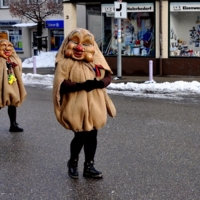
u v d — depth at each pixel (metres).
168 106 9.58
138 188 4.50
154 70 16.06
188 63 15.66
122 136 6.74
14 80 6.81
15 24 29.05
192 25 15.70
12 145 6.29
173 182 4.67
